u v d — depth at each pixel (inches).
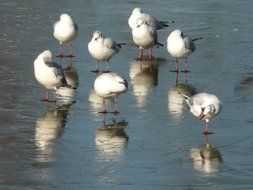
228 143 631.2
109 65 906.1
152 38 922.7
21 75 832.9
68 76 849.5
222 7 1279.5
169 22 1159.6
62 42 938.1
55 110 717.3
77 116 701.3
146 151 610.2
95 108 727.1
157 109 725.3
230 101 754.2
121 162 583.2
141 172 563.5
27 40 1005.8
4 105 726.5
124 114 708.7
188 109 726.5
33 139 633.6
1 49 949.8
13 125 669.3
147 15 1042.7
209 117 649.0
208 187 535.2
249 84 816.9
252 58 938.7
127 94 778.2
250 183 543.8
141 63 919.7
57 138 638.5
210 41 1035.3
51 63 724.0
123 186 534.6
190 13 1226.6
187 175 558.9
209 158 596.7
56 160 585.0
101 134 650.8
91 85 812.0
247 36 1065.5
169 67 902.4
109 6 1263.5
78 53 960.9
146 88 804.0
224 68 890.1
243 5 1298.0
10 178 546.0
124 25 1125.1
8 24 1095.0
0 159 585.0
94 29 1091.3
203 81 834.2
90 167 571.2
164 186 536.1
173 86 813.9
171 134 653.3
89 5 1262.3
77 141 631.8
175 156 600.1
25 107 723.4
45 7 1224.2
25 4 1240.2
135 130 663.1
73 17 1163.3
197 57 946.7
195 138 643.5
